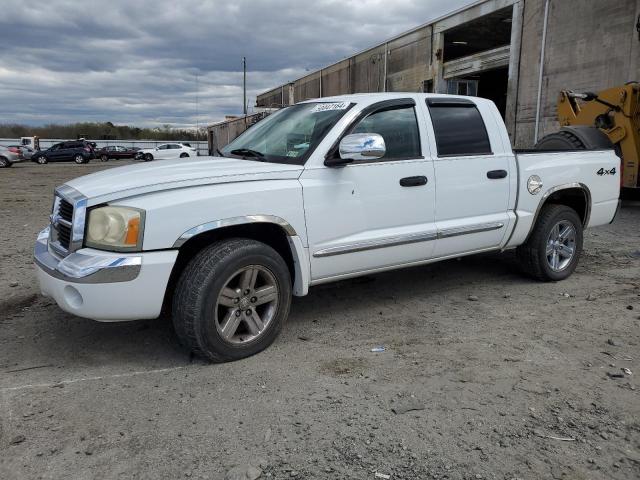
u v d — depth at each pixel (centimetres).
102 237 345
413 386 343
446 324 456
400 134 455
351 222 423
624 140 1056
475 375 358
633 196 1220
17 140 6019
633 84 1044
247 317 382
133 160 4944
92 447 276
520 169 529
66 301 348
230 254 362
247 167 394
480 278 597
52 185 1978
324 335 431
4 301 509
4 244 788
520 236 541
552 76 1664
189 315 355
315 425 297
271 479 252
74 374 359
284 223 387
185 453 272
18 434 287
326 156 411
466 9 2139
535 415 308
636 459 269
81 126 7931
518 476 255
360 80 3259
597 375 358
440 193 471
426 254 475
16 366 372
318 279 420
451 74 2386
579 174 578
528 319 467
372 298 527
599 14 1485
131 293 341
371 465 263
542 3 1691
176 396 329
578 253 595
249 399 326
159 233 344
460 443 281
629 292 543
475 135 504
